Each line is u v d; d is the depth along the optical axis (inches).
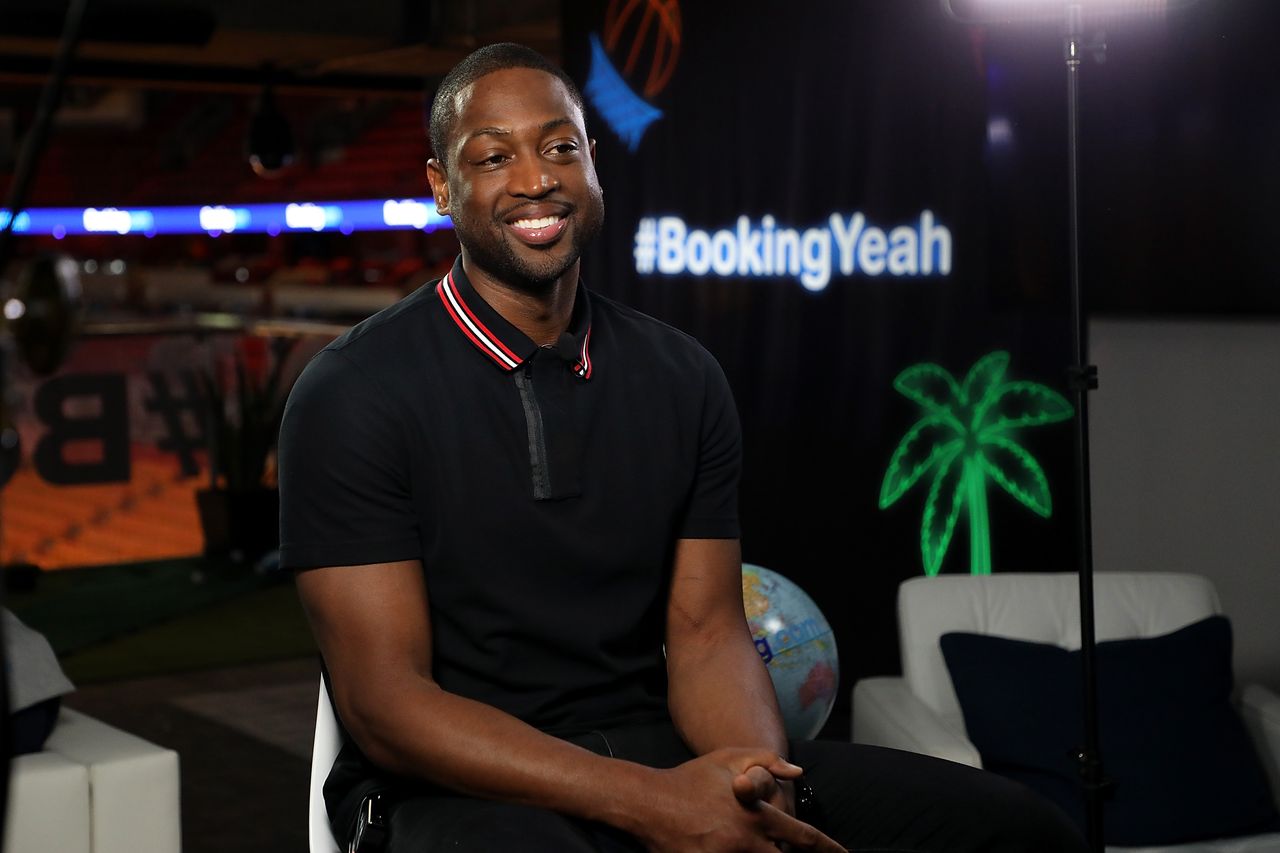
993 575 120.8
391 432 72.9
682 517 81.1
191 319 455.8
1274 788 109.0
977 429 177.2
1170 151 144.5
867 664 181.5
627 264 182.1
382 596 72.4
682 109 179.3
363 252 776.9
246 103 850.8
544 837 65.1
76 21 39.3
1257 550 147.7
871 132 175.2
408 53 317.7
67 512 333.1
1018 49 153.4
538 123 75.4
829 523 181.5
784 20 176.1
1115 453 154.3
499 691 75.1
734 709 76.0
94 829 94.1
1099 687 107.8
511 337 75.2
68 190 864.3
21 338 37.7
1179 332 149.9
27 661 96.5
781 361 180.4
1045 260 153.8
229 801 156.6
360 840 69.4
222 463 289.6
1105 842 102.3
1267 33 137.3
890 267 176.9
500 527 74.1
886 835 72.5
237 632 234.7
